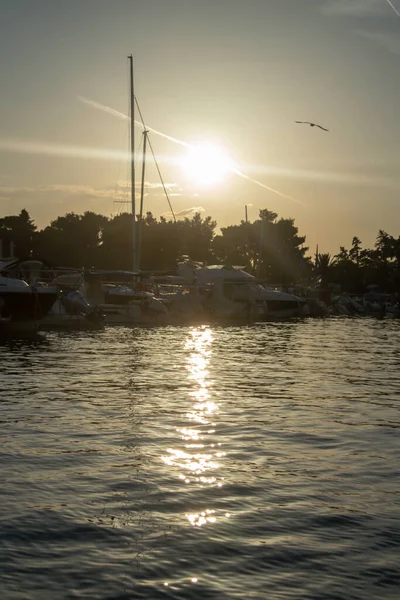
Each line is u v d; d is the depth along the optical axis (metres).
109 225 129.62
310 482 11.80
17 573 8.16
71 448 14.09
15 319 48.16
